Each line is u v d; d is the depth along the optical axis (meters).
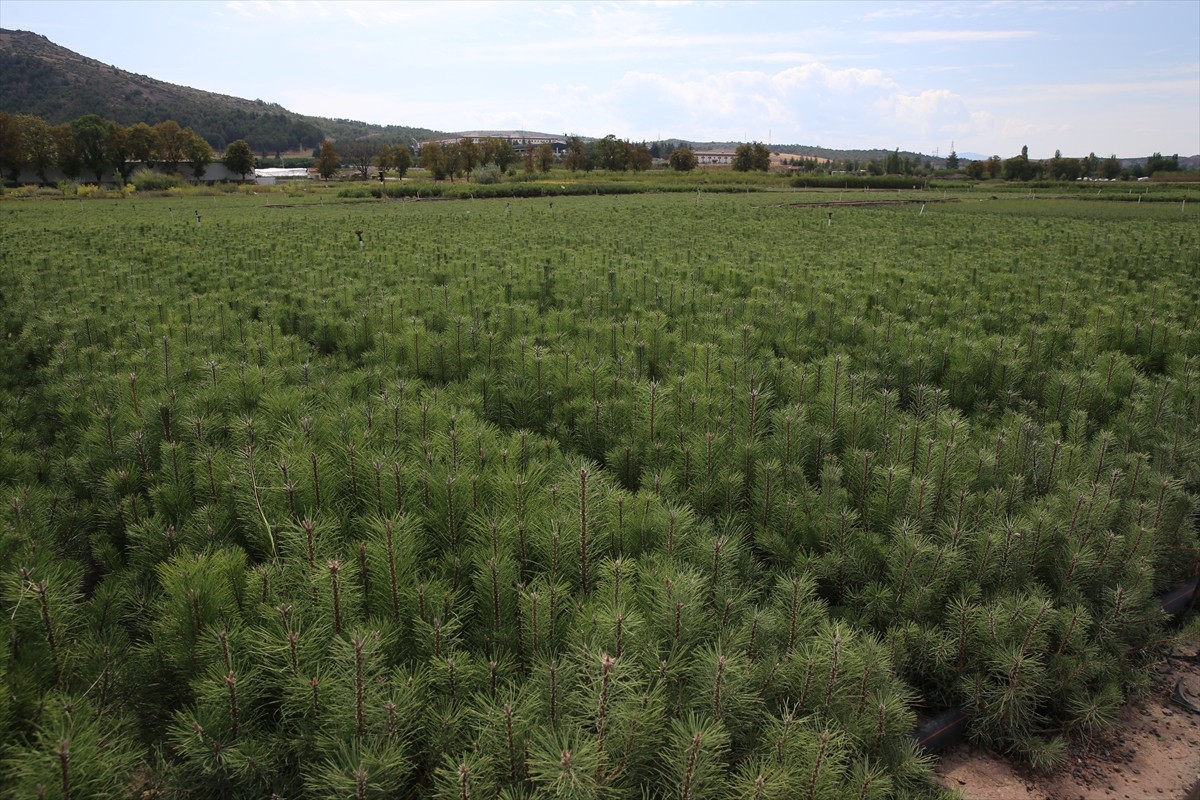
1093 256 20.02
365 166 121.12
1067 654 4.50
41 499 5.11
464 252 20.41
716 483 5.84
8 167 88.81
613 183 80.25
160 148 102.00
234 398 6.93
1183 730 4.43
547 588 3.92
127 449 5.73
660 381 8.82
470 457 5.85
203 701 3.35
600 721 3.07
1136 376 8.27
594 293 13.19
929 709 4.48
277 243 23.09
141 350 8.51
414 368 9.00
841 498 5.51
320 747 3.15
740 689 3.55
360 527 5.00
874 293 12.94
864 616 4.63
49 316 10.31
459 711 3.27
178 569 3.98
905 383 8.72
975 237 25.72
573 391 7.88
